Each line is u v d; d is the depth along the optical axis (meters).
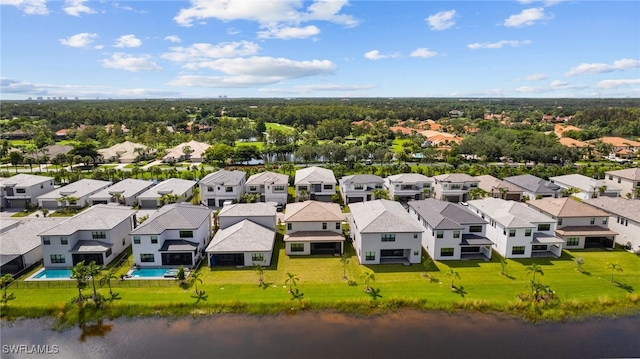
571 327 39.16
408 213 59.62
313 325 39.53
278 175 83.94
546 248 55.59
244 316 40.97
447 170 108.94
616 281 46.84
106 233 52.22
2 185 77.69
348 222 66.94
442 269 50.03
